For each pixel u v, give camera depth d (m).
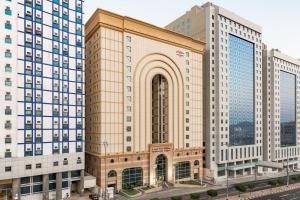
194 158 83.31
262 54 118.62
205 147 89.44
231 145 93.56
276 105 118.44
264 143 115.88
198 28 94.81
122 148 68.31
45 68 56.28
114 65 67.81
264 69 117.75
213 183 79.69
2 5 51.28
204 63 91.50
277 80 119.88
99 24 65.75
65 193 58.53
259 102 107.38
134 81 71.12
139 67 72.31
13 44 52.25
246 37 101.81
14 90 52.00
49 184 56.78
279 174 102.25
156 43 76.12
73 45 60.94
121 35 69.44
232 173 93.94
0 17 50.97
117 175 66.62
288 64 127.44
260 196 64.38
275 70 118.75
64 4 59.72
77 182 62.69
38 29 55.50
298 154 130.50
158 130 79.38
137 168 70.62
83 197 59.22
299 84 135.00
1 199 51.38
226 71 92.94
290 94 128.62
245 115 100.56
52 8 57.72
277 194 66.94
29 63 54.12
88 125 72.94
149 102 74.38
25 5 53.97
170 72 79.44
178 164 79.25
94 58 69.50
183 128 81.44
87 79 74.44
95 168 67.50
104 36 66.38
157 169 75.12
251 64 104.75
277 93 119.44
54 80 57.53
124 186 67.50
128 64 70.19
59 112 57.97
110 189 60.25
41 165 54.56
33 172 53.44
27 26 54.06
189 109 83.38
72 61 60.62
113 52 67.81
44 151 55.22
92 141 69.88
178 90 81.06
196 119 85.44
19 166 51.75
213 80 90.62
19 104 52.47
